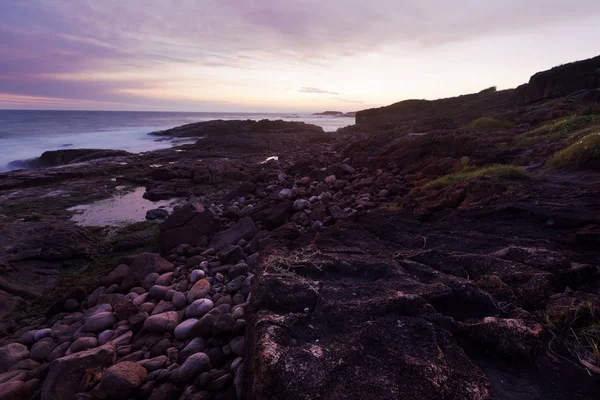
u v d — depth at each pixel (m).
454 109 44.56
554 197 6.73
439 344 2.91
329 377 2.55
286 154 35.28
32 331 6.19
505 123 18.89
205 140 45.41
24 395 4.40
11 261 9.50
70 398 4.04
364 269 4.53
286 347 2.96
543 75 27.45
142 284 7.71
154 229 12.80
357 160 18.73
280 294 3.89
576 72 25.20
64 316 7.06
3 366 5.21
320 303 3.62
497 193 7.45
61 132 71.62
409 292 3.71
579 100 19.95
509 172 8.59
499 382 2.64
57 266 9.88
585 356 2.81
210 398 3.91
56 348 5.52
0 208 15.99
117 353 4.98
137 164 28.73
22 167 35.62
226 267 7.79
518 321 3.09
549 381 2.62
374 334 2.98
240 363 4.20
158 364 4.54
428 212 7.44
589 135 9.43
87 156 34.22
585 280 3.82
